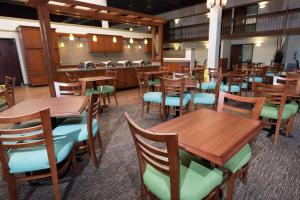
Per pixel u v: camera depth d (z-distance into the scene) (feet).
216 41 18.69
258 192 5.33
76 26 28.14
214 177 3.77
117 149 7.89
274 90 7.68
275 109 8.04
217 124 4.43
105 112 13.01
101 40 30.17
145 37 37.32
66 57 28.25
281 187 5.51
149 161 3.50
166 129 4.15
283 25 28.35
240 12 33.30
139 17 18.44
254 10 32.24
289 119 8.43
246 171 5.43
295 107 8.57
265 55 32.63
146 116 12.09
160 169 3.28
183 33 41.75
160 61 23.17
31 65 23.76
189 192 3.37
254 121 4.62
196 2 35.83
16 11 30.96
